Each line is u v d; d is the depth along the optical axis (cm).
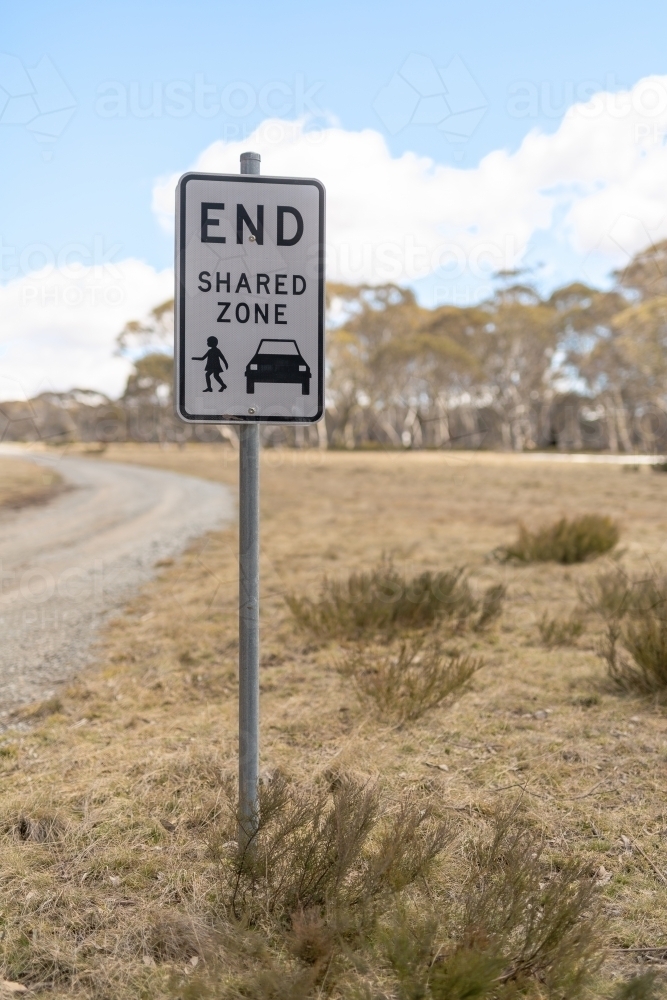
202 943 172
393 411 5047
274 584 650
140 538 1077
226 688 381
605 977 164
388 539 927
